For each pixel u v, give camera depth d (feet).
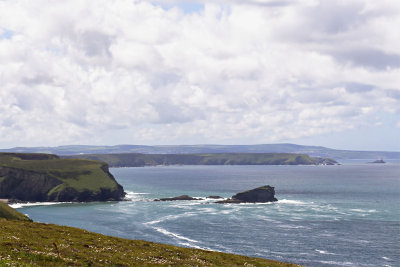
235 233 397.19
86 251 128.26
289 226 436.35
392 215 512.22
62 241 140.26
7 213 320.91
